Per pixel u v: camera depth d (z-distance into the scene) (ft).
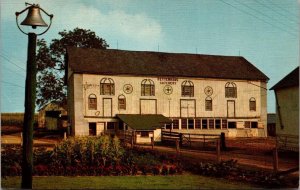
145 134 138.82
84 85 142.20
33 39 39.34
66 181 47.80
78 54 150.00
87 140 59.72
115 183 46.55
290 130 105.19
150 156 69.92
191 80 155.84
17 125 211.61
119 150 62.64
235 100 161.17
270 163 71.10
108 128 143.84
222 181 50.14
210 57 170.81
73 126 143.74
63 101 190.90
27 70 39.32
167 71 153.07
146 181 48.67
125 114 145.89
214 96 158.30
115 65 148.77
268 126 198.80
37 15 38.75
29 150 39.45
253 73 165.68
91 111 142.41
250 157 81.97
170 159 70.33
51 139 140.15
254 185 47.21
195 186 45.24
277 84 110.83
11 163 56.75
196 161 71.00
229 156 83.71
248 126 162.20
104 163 58.18
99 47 192.44
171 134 133.69
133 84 148.36
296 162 72.59
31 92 39.34
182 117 153.28
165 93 151.94
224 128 158.61
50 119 181.78
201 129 155.43
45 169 53.98
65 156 58.03
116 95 146.00
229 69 164.55
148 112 149.38
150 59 158.30
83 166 56.13
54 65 187.42
